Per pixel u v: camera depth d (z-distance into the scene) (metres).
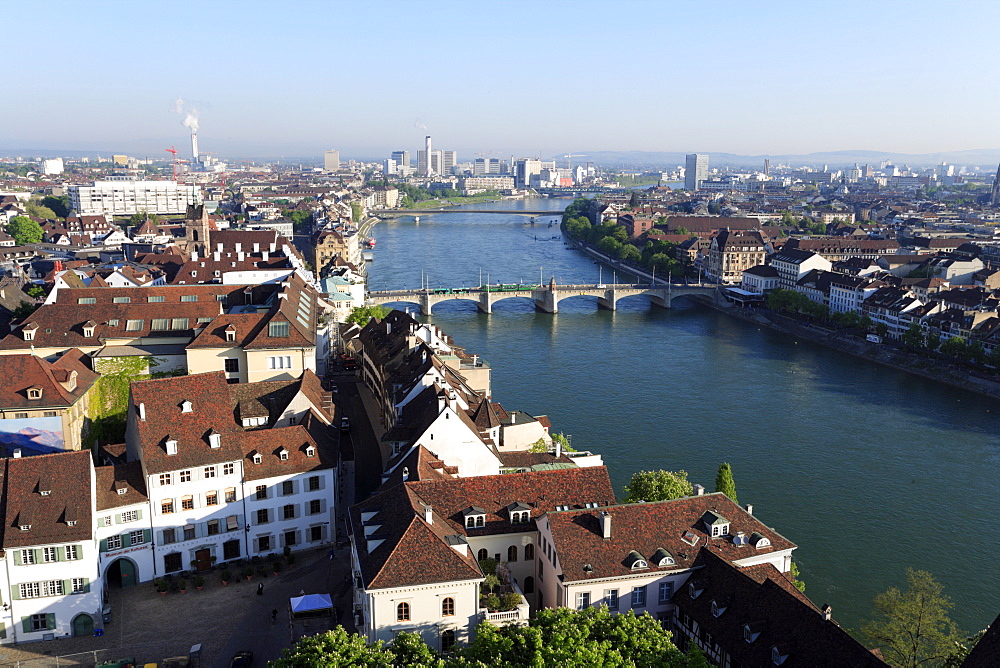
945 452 183.12
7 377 137.25
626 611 96.69
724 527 102.19
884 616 115.94
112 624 103.00
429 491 104.50
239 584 113.06
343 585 112.06
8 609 98.75
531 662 72.12
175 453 113.94
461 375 171.38
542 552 102.12
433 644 90.88
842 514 150.12
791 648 81.94
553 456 137.25
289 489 121.00
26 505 100.56
